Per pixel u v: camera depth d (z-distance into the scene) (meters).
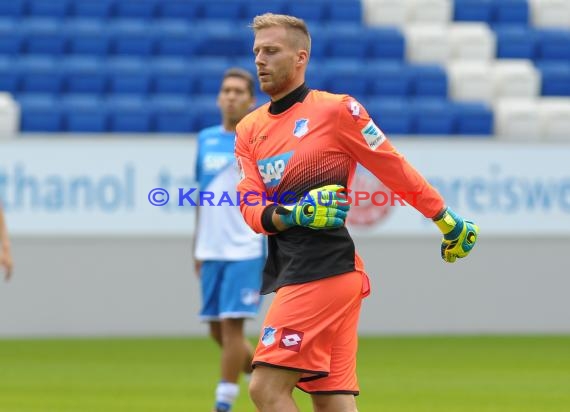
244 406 31.70
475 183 49.84
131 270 48.91
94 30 63.53
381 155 18.72
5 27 63.28
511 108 58.44
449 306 50.41
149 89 60.53
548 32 67.00
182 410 30.05
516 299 50.69
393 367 39.72
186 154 48.56
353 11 66.88
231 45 63.31
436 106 60.03
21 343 46.91
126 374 37.81
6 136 50.59
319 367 18.61
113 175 48.34
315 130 18.81
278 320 18.58
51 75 60.25
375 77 61.41
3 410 29.94
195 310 49.44
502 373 38.16
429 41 64.31
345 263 18.77
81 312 48.81
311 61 63.22
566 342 47.56
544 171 50.19
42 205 48.03
